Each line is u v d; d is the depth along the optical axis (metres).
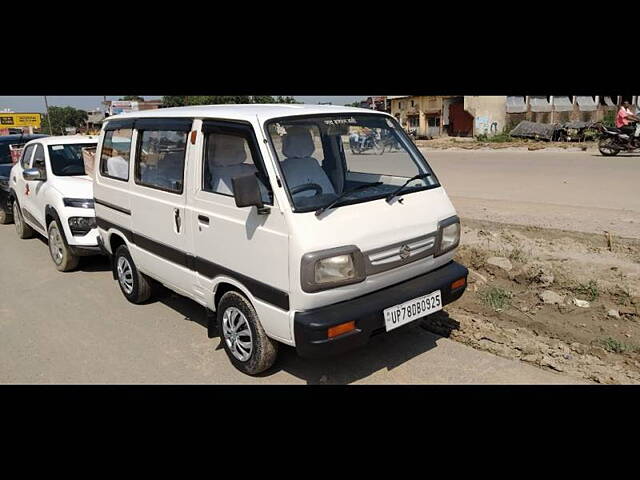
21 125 35.03
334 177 4.14
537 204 9.02
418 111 41.97
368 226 3.51
